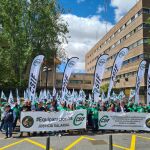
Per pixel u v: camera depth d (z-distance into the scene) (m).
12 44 36.53
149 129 17.34
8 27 36.84
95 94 18.67
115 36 77.00
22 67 36.72
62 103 16.80
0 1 37.38
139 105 20.09
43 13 37.66
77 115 16.45
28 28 37.66
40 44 38.41
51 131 15.91
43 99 25.23
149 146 13.48
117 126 17.08
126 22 67.38
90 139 14.87
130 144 13.87
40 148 12.86
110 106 18.05
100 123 16.91
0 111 17.56
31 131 15.43
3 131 17.06
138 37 59.19
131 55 63.75
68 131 16.78
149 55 56.59
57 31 39.16
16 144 13.59
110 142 9.45
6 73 37.62
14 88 40.22
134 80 61.41
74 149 12.71
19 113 16.97
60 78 90.50
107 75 84.81
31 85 18.33
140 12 58.00
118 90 72.56
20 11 37.19
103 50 91.00
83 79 100.50
